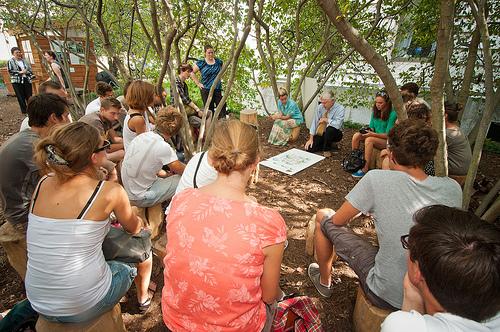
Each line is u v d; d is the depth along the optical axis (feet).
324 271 7.05
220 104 10.33
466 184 7.52
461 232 2.78
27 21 14.67
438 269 2.73
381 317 5.34
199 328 3.68
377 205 5.17
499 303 2.60
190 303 3.64
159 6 12.59
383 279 5.12
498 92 7.41
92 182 4.93
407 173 5.16
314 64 22.31
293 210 10.81
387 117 12.73
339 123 15.25
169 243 3.80
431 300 3.07
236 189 3.87
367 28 18.92
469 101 18.34
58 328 4.83
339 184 12.71
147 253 6.18
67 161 4.58
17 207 6.56
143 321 6.64
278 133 17.37
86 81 14.38
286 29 20.11
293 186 12.49
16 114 24.62
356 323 6.06
